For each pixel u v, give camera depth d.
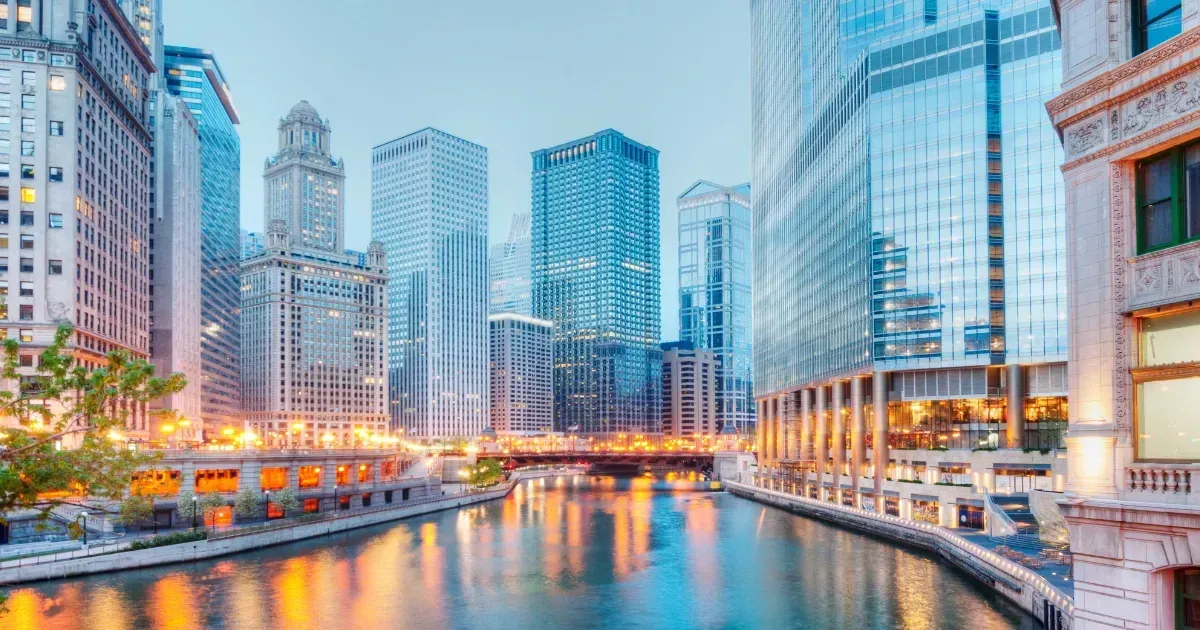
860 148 138.00
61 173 120.50
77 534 30.03
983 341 122.62
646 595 77.12
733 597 75.50
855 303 139.62
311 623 66.00
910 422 132.75
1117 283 22.98
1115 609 22.03
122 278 142.12
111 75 139.88
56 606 69.00
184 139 190.25
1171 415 21.52
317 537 112.88
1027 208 122.44
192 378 198.38
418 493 160.38
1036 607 61.16
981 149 125.12
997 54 125.94
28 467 27.31
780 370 195.25
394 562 94.62
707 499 189.75
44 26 122.69
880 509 127.38
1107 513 22.09
